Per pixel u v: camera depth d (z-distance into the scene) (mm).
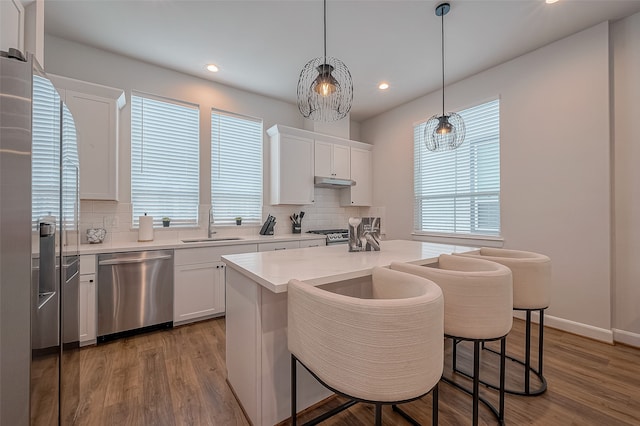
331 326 981
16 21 1333
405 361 914
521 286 1740
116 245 2582
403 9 2277
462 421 1513
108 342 2410
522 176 2943
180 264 2734
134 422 1503
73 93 2441
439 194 3785
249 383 1500
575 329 2576
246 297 1532
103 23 2420
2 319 924
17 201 942
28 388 958
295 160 3891
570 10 2303
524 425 1479
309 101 2258
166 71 3188
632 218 2359
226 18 2369
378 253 1996
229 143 3645
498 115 3168
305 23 2438
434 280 1403
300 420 1512
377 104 4230
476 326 1328
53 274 1156
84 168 2486
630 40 2375
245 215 3770
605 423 1494
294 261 1680
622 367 2020
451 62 3074
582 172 2555
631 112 2371
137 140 3031
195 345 2369
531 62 2881
